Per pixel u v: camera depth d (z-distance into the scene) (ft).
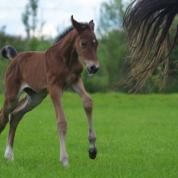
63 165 47.24
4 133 77.97
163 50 48.62
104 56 180.14
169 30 49.03
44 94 51.65
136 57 48.44
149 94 147.74
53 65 48.06
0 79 96.58
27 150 60.54
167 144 65.82
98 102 135.64
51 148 62.34
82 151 60.18
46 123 91.71
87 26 46.57
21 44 191.72
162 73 48.93
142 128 86.02
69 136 74.90
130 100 139.44
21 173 45.78
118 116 106.93
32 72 50.24
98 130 83.61
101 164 50.14
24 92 52.24
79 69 47.91
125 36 49.62
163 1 47.93
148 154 57.06
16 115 52.44
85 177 44.04
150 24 48.26
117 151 59.72
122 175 44.68
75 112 113.29
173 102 135.74
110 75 176.76
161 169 47.39
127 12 48.65
